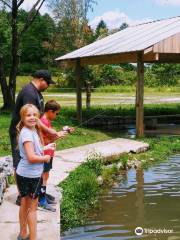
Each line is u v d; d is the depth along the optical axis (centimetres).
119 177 1275
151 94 4228
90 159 1283
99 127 2259
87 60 2209
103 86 4838
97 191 1102
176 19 2084
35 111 649
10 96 2466
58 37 5688
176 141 1802
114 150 1501
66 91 4669
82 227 871
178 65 5312
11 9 2409
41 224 754
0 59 2458
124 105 2938
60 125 1992
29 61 7694
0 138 1548
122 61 1975
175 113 2611
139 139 1806
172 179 1248
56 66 6200
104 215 943
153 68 5269
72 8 5584
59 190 962
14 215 784
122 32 2408
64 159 1320
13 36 2434
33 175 650
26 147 639
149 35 1939
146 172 1337
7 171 1016
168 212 966
